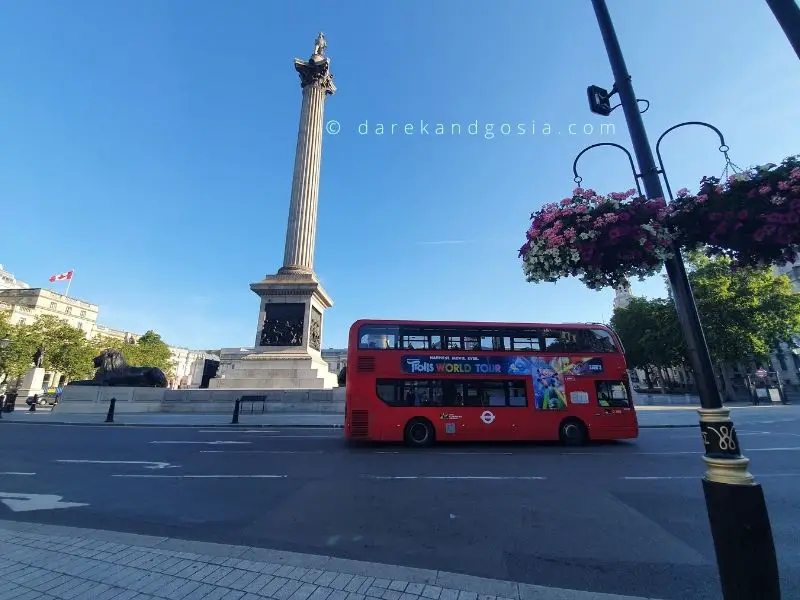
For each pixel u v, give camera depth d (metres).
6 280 108.56
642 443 15.92
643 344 48.88
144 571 4.57
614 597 4.10
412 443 14.94
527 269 4.53
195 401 29.50
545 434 15.13
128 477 9.82
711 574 4.77
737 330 40.19
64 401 30.02
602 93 4.79
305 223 34.88
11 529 6.00
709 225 3.76
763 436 17.05
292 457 12.60
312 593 4.09
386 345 15.74
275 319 32.03
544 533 6.11
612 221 3.90
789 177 3.41
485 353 15.79
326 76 39.22
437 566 4.98
